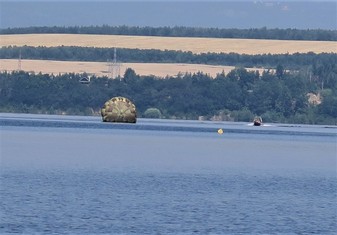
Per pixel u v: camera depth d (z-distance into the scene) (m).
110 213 150.38
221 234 137.50
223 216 151.38
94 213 150.00
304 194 181.50
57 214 147.88
